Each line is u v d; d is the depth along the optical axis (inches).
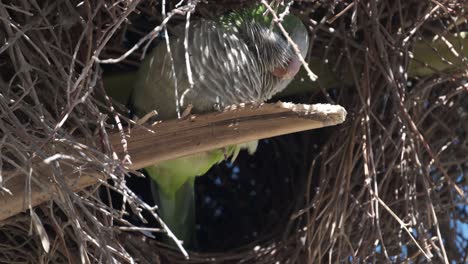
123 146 125.6
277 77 153.6
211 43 141.7
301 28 153.3
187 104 141.5
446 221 172.1
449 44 159.0
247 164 194.4
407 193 156.7
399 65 158.4
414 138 156.8
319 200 159.5
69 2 137.2
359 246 158.4
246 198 193.8
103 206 126.3
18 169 120.1
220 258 173.2
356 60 163.6
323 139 181.6
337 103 168.2
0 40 135.8
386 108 163.5
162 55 141.9
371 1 156.8
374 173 154.3
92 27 130.1
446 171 164.7
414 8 161.5
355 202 155.8
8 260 147.6
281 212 187.2
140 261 158.2
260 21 150.8
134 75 163.6
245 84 144.4
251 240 189.5
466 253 175.0
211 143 131.3
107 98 136.1
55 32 140.8
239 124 130.6
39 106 125.3
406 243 162.9
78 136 132.9
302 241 164.7
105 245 125.5
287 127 129.3
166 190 165.0
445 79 164.2
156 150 131.3
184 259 171.6
